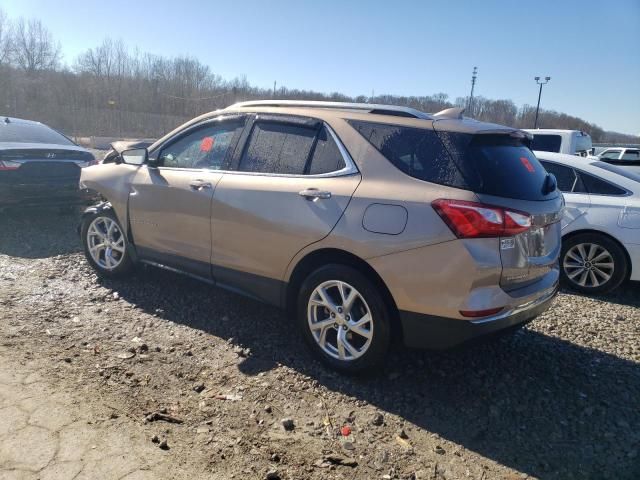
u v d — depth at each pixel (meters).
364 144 3.50
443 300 3.08
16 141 7.57
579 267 5.75
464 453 2.83
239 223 3.92
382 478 2.60
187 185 4.27
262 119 4.09
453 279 3.03
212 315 4.46
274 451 2.74
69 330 4.05
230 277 4.10
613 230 5.50
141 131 47.22
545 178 3.65
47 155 7.38
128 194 4.78
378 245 3.23
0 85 43.97
